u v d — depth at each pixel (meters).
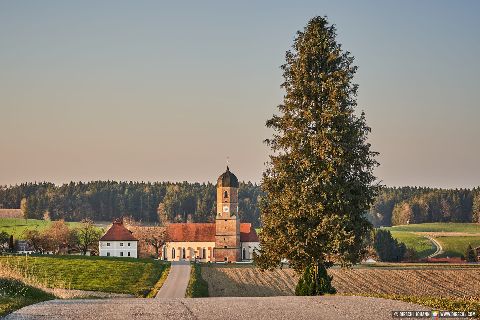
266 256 69.62
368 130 67.38
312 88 67.06
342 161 64.19
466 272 132.25
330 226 63.19
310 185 64.94
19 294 53.94
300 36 69.25
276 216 66.94
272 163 69.12
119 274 125.50
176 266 144.75
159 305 45.03
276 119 69.69
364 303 45.81
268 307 43.66
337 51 67.62
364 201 65.88
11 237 185.38
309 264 65.50
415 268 140.12
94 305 44.91
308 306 44.19
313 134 67.00
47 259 138.12
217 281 128.25
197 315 39.75
